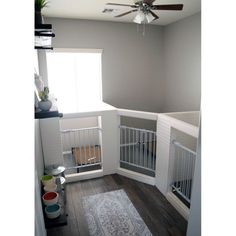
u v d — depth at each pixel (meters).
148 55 4.97
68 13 3.82
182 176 2.64
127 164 3.63
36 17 1.31
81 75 4.60
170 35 4.77
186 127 2.27
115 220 2.36
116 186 3.08
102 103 4.20
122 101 4.93
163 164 2.79
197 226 1.31
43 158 2.86
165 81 5.18
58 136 2.88
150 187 3.03
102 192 2.93
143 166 3.40
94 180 3.25
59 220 1.83
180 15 4.05
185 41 4.29
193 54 4.11
